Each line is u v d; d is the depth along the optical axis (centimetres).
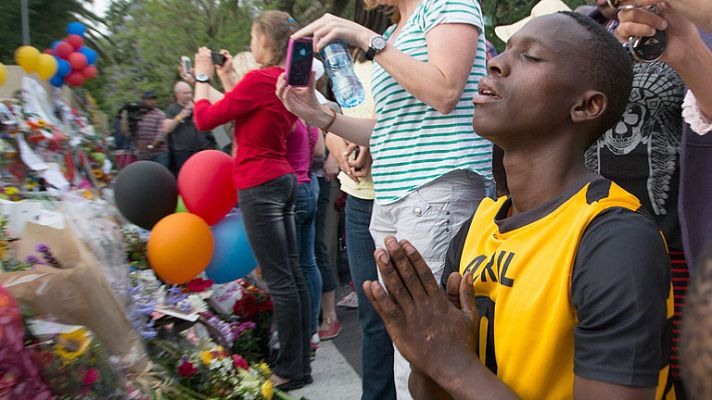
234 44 1044
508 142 143
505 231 142
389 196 255
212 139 604
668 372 130
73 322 209
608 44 138
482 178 251
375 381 315
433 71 234
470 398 127
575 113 138
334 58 253
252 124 365
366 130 282
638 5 164
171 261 274
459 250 159
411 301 131
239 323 397
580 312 125
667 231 193
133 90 941
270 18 374
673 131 192
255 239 373
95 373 207
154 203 278
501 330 135
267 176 366
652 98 191
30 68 279
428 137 247
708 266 59
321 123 282
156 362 267
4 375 185
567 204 135
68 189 263
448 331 130
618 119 143
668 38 168
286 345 391
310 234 438
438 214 247
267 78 362
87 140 301
